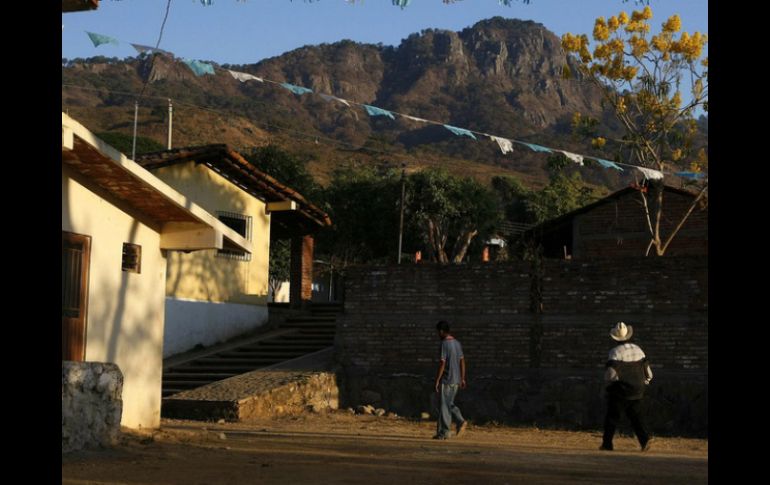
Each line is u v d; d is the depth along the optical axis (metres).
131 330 14.38
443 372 16.45
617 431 20.34
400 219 47.03
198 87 155.25
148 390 14.73
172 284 26.28
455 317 22.78
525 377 22.00
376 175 57.47
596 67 32.94
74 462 10.27
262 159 49.31
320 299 53.12
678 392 20.86
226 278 28.08
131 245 14.48
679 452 15.22
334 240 51.53
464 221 48.91
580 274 21.97
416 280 23.17
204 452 11.82
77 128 12.15
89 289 13.55
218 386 21.45
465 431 19.05
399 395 22.81
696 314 20.98
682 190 34.28
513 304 22.38
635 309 21.45
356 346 23.39
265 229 29.55
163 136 110.62
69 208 13.21
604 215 36.25
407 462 11.36
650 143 32.97
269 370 23.19
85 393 11.38
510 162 150.50
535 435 18.88
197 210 14.54
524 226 55.56
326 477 9.56
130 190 13.88
